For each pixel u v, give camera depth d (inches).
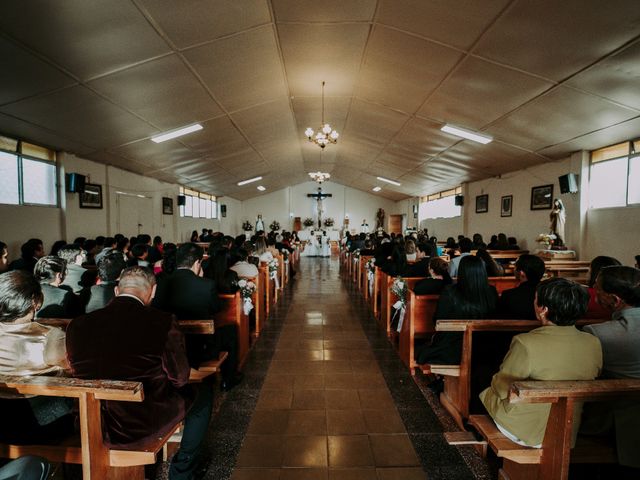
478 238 315.0
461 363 108.0
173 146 329.7
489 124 264.4
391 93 259.6
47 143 246.1
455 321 100.7
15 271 67.9
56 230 262.8
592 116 212.1
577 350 67.0
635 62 156.1
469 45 177.0
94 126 238.7
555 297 68.5
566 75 179.5
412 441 104.4
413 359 148.6
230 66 213.5
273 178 677.3
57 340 69.9
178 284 115.0
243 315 162.6
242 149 412.8
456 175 451.8
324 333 206.5
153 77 198.7
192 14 157.2
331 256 708.7
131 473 79.0
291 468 92.9
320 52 213.8
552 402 62.4
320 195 837.8
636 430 68.7
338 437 106.2
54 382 61.1
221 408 122.6
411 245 250.8
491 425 80.5
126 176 360.2
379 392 134.1
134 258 188.9
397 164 482.6
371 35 191.3
